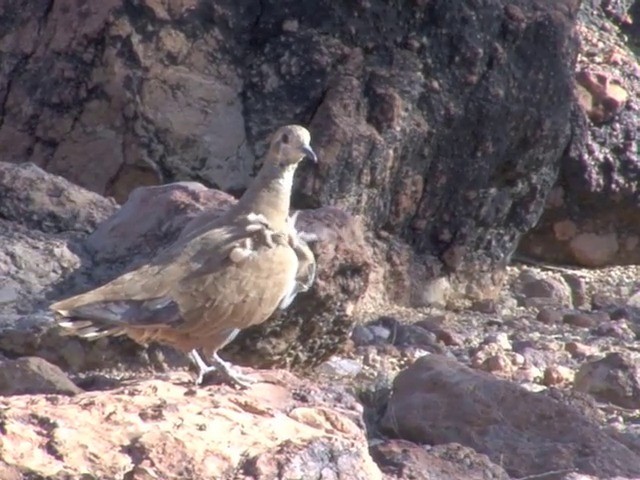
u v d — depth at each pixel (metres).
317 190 14.32
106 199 12.27
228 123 14.59
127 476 7.05
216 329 8.50
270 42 14.77
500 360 13.04
